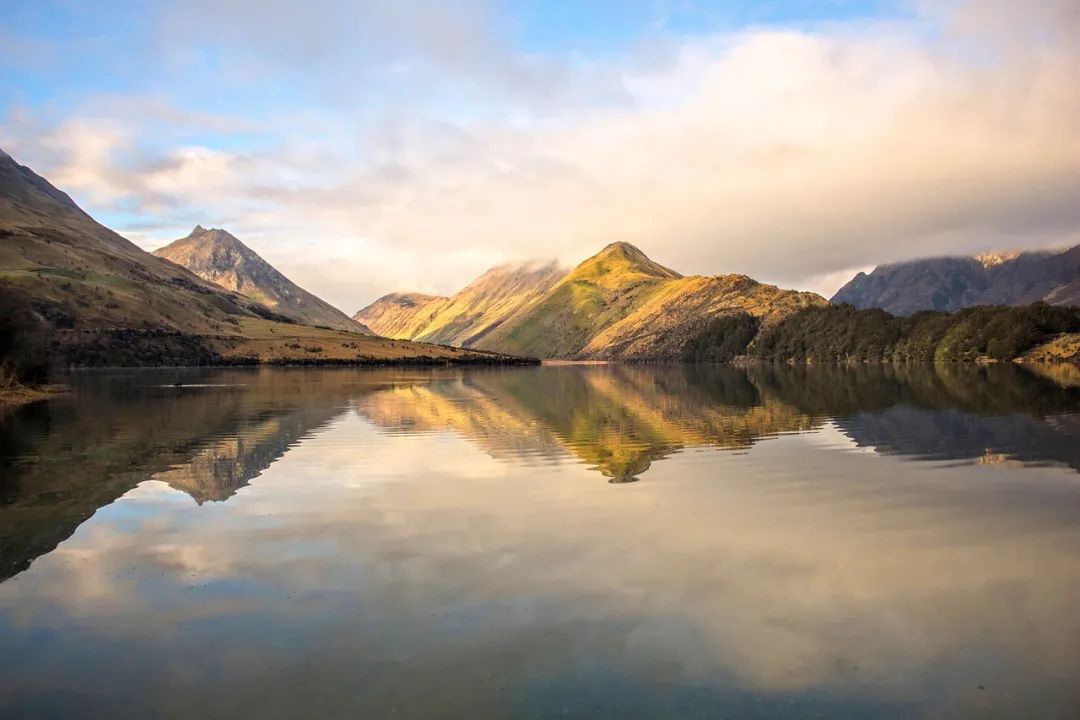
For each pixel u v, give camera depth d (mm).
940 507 22859
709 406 60250
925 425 42750
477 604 15000
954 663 12375
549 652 12805
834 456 32656
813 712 10875
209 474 30094
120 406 64812
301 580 16609
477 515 22531
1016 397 60688
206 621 14297
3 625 14266
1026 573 16719
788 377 114938
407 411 59406
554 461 32656
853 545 19031
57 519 22625
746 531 20406
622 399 71062
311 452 36125
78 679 12039
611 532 20391
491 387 99625
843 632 13641
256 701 11266
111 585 16453
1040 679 11820
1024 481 26422
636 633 13578
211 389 93062
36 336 86188
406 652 12844
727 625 13914
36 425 48875
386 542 19594
